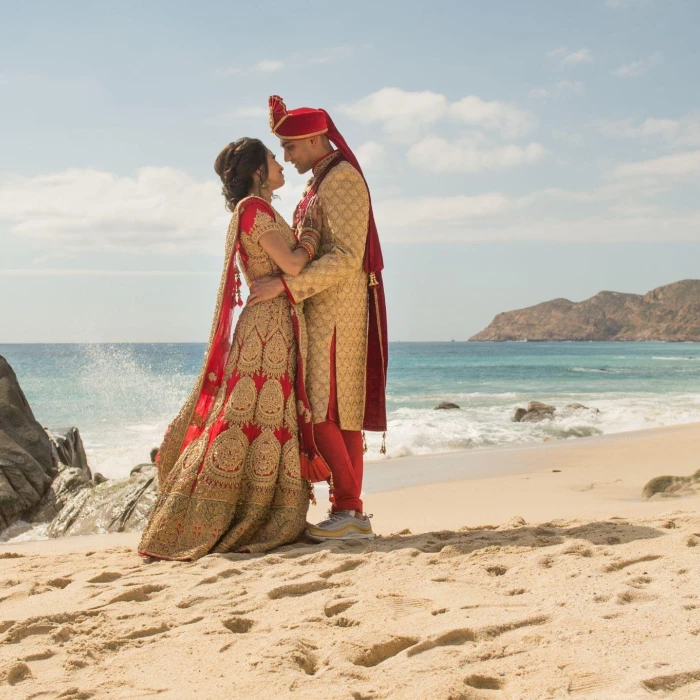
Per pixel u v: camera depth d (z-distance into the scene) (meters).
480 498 6.95
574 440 13.63
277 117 4.07
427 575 3.11
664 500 6.10
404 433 15.99
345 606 2.77
